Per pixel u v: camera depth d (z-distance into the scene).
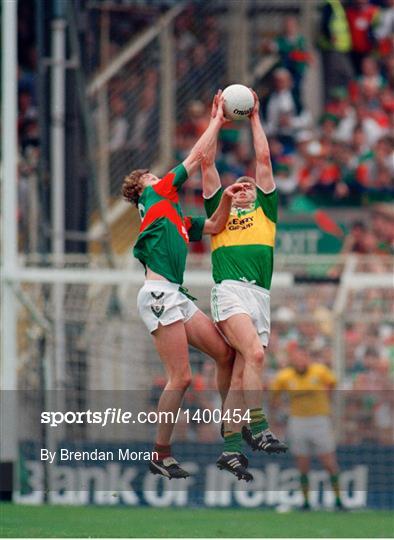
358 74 66.31
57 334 49.12
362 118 64.94
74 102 52.41
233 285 30.30
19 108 59.72
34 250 54.19
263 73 65.00
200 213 61.25
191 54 64.44
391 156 64.31
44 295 49.84
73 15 54.69
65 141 52.31
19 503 45.81
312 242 61.78
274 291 52.12
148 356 51.12
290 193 62.97
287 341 52.28
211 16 64.69
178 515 43.06
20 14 61.03
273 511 47.12
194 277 48.53
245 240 30.45
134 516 41.81
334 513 46.12
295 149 64.06
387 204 63.19
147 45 63.31
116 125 61.88
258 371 29.50
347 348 51.56
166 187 29.83
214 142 30.77
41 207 51.53
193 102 63.91
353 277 50.00
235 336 29.91
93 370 51.06
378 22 66.44
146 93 62.62
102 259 55.75
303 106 65.25
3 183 46.34
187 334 30.34
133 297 52.72
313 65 66.62
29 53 60.84
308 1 66.38
